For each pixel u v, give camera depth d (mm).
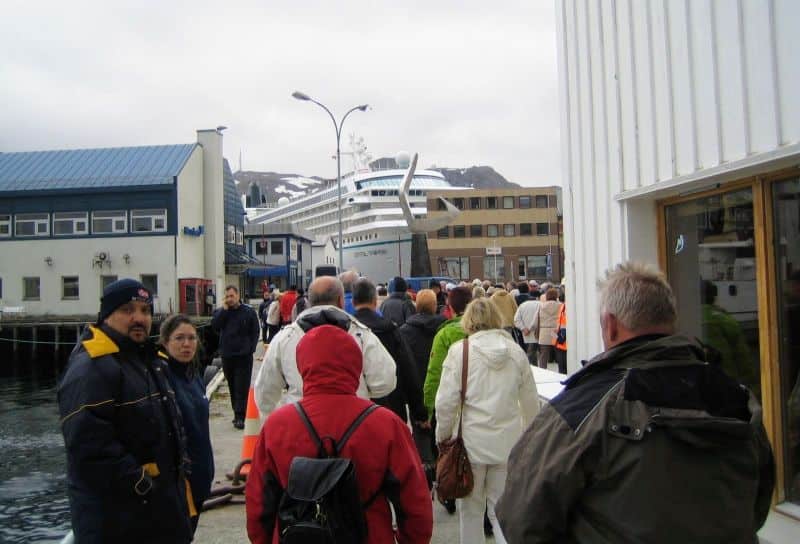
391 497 2457
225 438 8281
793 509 3820
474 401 4035
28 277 39750
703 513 1685
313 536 2141
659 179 4801
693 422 1687
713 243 4609
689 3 4426
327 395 2488
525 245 75000
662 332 1925
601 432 1768
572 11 6016
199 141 44062
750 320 4246
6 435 19281
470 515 4117
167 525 2988
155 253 39250
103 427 2812
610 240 5457
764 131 3850
